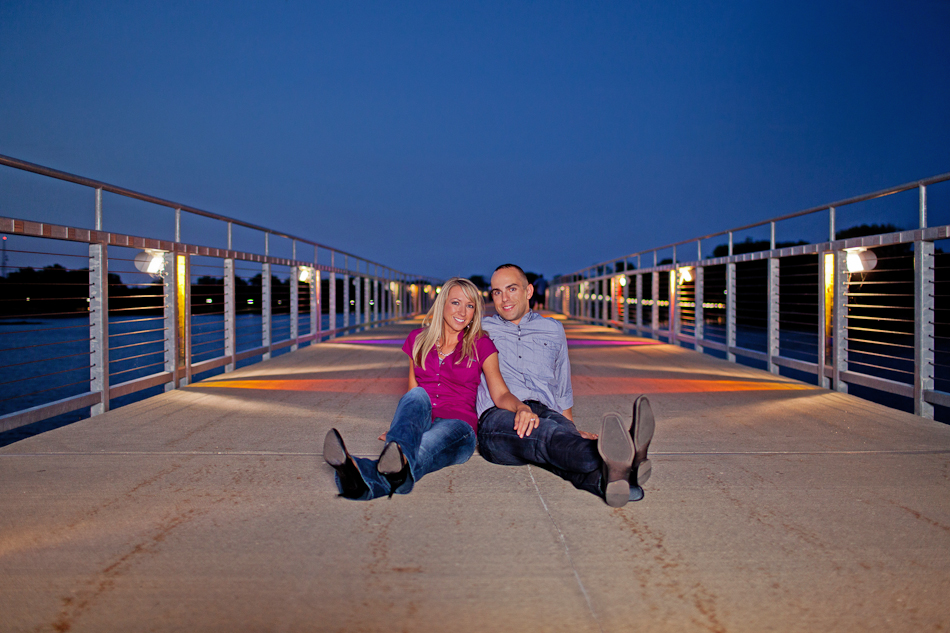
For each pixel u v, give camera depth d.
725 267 7.80
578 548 1.89
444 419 2.57
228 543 1.92
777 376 6.09
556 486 2.50
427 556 1.83
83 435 3.40
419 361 2.70
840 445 3.22
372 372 6.33
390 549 1.88
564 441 2.25
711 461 2.90
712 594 1.60
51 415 3.54
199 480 2.57
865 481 2.59
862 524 2.10
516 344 2.91
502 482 2.55
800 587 1.64
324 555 1.83
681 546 1.91
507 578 1.69
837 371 5.04
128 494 2.39
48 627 1.43
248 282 7.73
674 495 2.40
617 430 1.95
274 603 1.55
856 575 1.71
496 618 1.48
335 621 1.46
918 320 4.00
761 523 2.11
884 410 4.23
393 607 1.53
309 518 2.14
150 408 4.25
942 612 1.51
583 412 4.21
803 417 3.98
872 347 9.30
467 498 2.35
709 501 2.33
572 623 1.46
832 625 1.45
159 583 1.65
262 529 2.04
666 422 3.82
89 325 4.04
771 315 6.30
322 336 10.36
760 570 1.75
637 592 1.61
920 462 2.89
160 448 3.12
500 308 2.97
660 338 12.15
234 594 1.59
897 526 2.08
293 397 4.74
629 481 2.12
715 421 3.86
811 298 10.87
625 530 2.04
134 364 8.39
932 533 2.02
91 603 1.54
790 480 2.60
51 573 1.71
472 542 1.94
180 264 5.25
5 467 2.76
